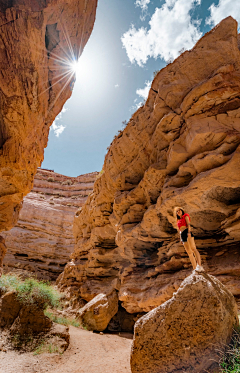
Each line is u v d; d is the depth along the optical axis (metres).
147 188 9.12
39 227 28.55
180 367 2.96
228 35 6.68
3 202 12.08
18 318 6.41
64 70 11.74
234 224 6.63
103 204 13.78
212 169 5.97
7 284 7.24
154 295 8.48
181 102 7.21
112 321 12.81
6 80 8.43
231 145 5.81
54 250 27.33
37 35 8.77
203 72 6.88
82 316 11.30
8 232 26.27
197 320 3.02
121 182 11.21
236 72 6.41
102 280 14.52
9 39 8.18
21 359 5.33
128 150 10.53
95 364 5.80
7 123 9.12
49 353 5.95
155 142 8.64
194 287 3.27
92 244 15.13
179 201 7.11
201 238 8.12
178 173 7.18
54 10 9.28
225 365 2.64
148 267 10.82
